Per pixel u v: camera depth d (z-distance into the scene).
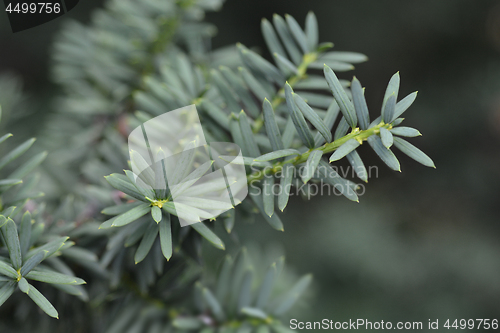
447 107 1.18
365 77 1.29
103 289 0.47
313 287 0.69
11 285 0.42
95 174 0.50
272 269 0.46
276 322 0.46
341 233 1.14
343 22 1.29
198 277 0.48
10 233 0.41
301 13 1.33
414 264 1.12
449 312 1.09
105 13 0.58
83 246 0.46
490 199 1.18
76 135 0.60
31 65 1.34
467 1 1.15
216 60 0.54
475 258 1.12
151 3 0.54
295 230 1.15
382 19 1.25
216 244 0.42
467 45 1.21
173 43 0.57
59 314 0.46
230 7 1.36
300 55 0.48
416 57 1.26
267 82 0.47
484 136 1.18
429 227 1.17
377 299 1.13
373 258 1.12
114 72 0.56
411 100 0.42
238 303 0.46
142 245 0.43
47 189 0.53
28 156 0.61
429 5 1.18
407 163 1.17
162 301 0.47
